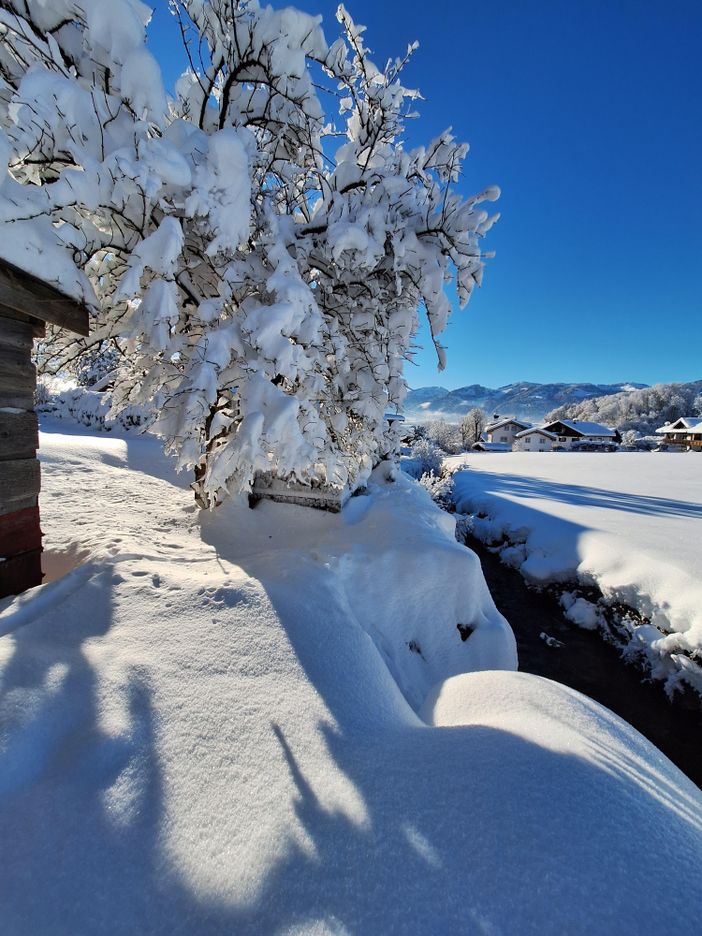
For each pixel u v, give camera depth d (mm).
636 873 1097
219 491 4543
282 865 1119
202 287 4188
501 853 1144
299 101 3416
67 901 983
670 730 4645
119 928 944
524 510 10992
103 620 2178
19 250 2148
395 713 2018
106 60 2604
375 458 6273
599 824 1237
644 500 12258
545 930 954
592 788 1379
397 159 3705
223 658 2008
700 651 4945
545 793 1343
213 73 3537
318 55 3350
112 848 1117
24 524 2529
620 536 8008
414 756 1575
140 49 2434
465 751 1575
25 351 2500
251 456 2889
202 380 2939
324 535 4125
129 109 2613
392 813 1289
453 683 2527
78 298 2508
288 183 3963
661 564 6422
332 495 4520
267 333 2896
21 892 987
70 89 2342
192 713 1633
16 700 1483
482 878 1075
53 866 1053
